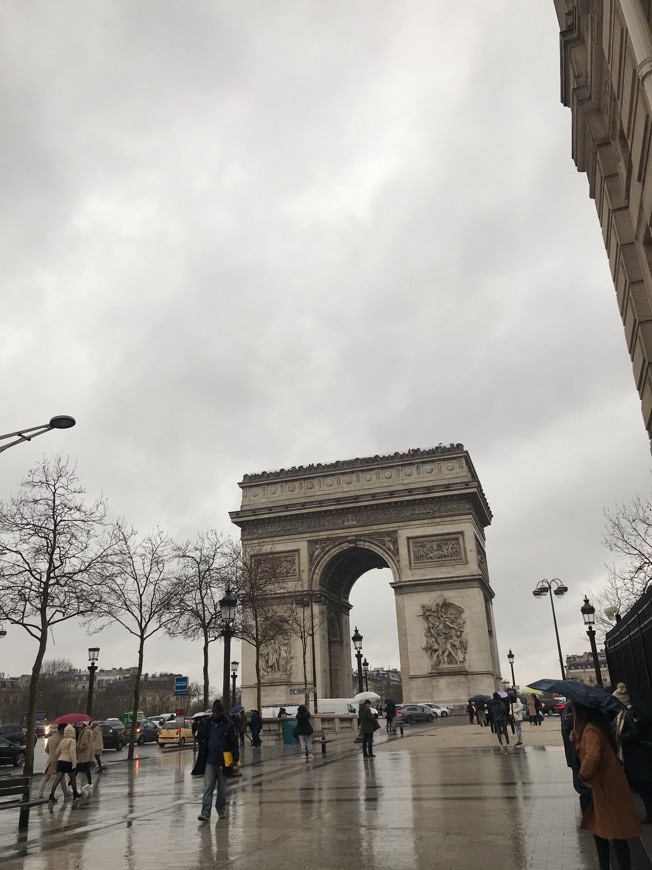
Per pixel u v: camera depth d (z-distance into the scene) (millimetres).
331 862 14898
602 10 20953
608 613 46219
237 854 16297
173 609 67875
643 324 26344
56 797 30484
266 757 44875
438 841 16297
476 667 93125
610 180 27062
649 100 16938
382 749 45531
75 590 47500
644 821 17359
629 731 17250
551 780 25391
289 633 96562
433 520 100875
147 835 19516
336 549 103812
